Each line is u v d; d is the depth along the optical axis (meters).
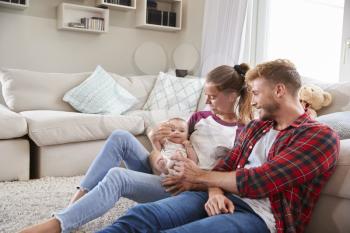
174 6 4.81
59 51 4.29
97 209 1.44
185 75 3.68
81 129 2.90
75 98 3.40
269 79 1.30
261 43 3.74
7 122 2.71
